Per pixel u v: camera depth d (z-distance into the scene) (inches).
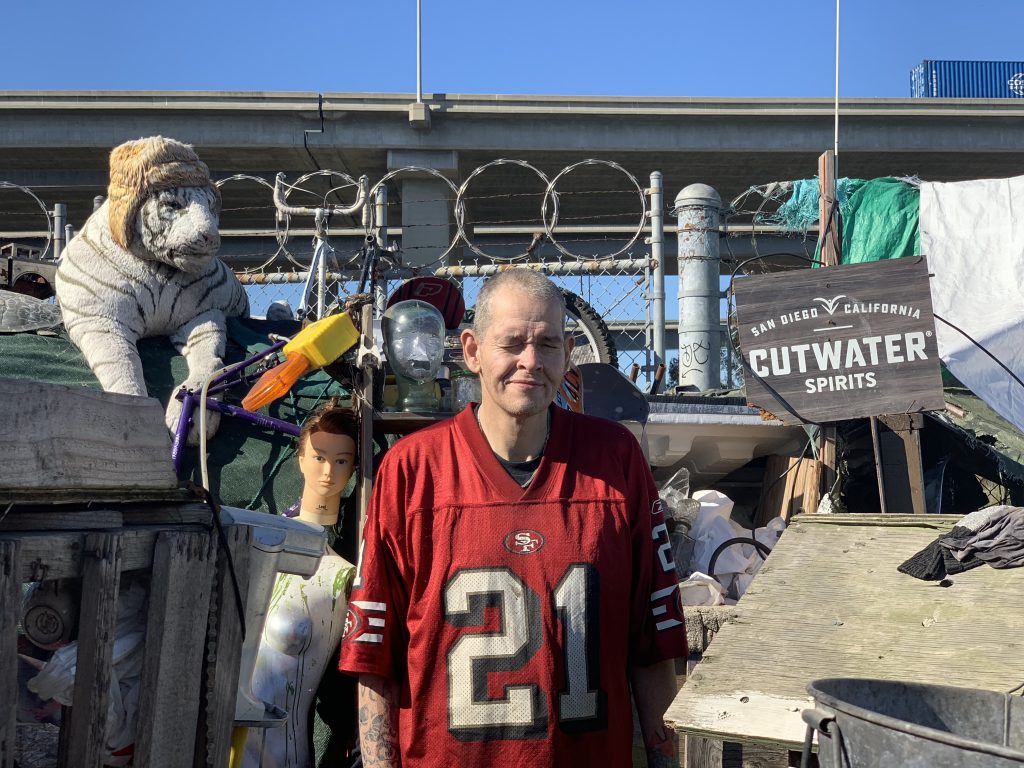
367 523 94.9
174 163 189.3
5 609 76.4
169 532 96.1
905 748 70.3
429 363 155.6
